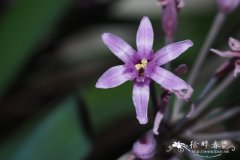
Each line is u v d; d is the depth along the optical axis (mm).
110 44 127
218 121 150
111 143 191
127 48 127
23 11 182
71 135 170
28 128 175
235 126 178
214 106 159
